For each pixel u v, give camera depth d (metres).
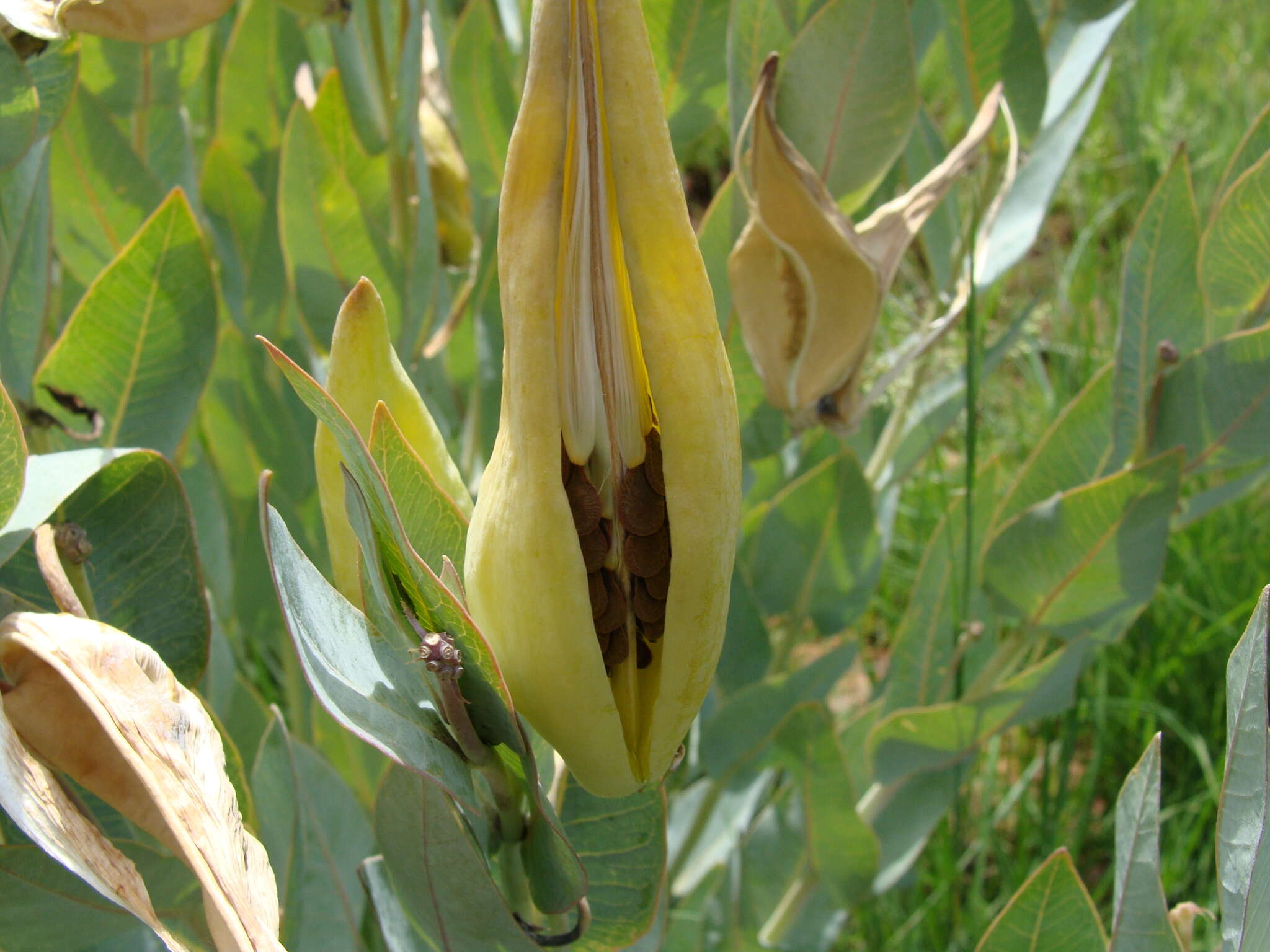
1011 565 0.38
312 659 0.18
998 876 0.60
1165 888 0.55
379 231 0.38
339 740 0.44
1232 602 0.67
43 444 0.30
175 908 0.23
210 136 0.55
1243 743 0.22
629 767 0.19
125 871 0.18
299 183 0.37
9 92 0.24
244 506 0.48
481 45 0.49
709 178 1.12
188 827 0.18
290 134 0.37
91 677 0.18
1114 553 0.37
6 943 0.22
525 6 0.48
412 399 0.21
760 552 0.45
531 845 0.21
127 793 0.18
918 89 0.32
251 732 0.39
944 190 0.32
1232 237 0.34
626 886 0.24
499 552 0.18
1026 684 0.39
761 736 0.42
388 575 0.19
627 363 0.18
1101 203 0.97
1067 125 0.40
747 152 0.35
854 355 0.33
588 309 0.17
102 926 0.23
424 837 0.21
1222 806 0.22
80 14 0.22
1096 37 0.39
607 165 0.17
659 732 0.18
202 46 0.45
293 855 0.29
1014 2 0.36
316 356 0.40
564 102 0.16
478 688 0.19
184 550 0.25
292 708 0.48
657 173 0.16
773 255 0.32
